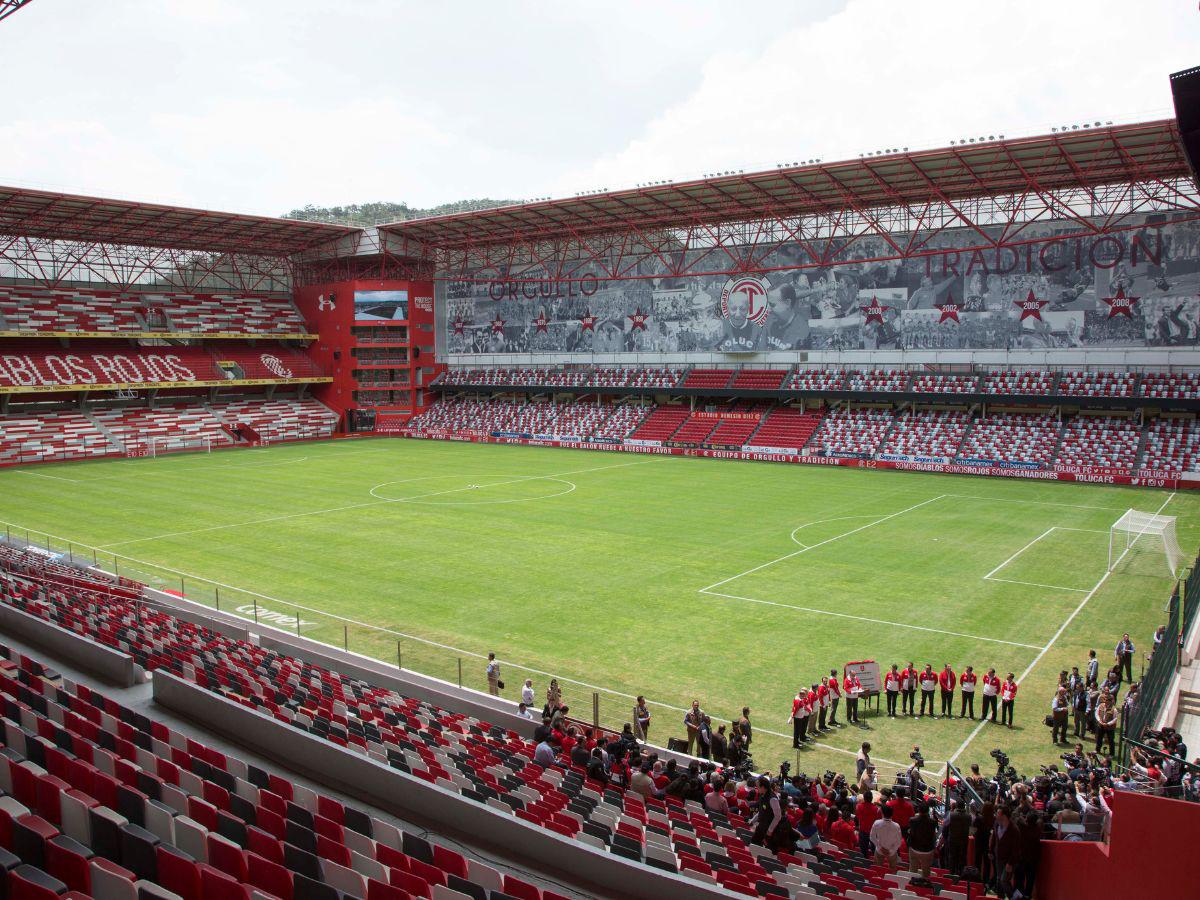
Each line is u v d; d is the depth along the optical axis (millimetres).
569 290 95438
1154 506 54656
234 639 29031
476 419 97875
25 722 14969
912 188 69000
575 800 15648
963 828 15133
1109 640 30328
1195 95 13484
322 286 102750
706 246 86875
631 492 60281
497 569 39594
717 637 30719
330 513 52594
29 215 76750
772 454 77500
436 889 9812
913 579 37938
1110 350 69438
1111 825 11750
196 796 12828
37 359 84938
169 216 80250
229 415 94375
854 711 24688
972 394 72688
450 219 84812
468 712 23750
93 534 46562
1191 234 65812
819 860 14906
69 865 9000
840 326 80812
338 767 15945
